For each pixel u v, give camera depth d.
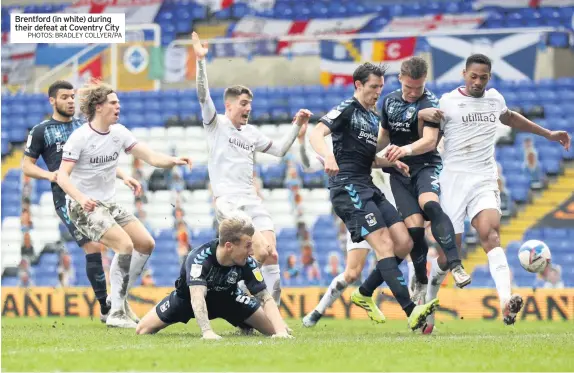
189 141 75.25
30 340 30.36
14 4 87.69
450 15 82.56
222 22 86.69
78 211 38.38
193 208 71.88
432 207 33.16
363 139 34.06
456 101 34.91
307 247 68.19
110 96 38.03
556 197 68.62
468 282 32.06
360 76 33.88
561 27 80.50
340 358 23.67
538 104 71.69
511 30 73.62
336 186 34.22
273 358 23.55
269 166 71.56
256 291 31.39
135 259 39.31
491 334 35.06
